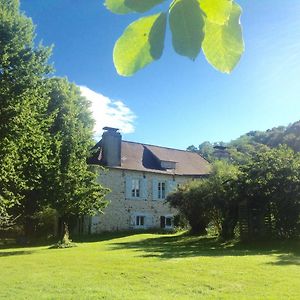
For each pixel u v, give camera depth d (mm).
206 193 23906
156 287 8852
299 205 18938
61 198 23766
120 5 887
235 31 872
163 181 37688
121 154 37062
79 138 25672
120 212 34938
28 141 19344
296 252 15875
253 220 20375
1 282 9906
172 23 884
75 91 28656
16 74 18156
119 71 922
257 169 19766
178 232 32375
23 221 29031
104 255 15633
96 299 7848
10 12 18719
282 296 7648
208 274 10117
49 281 9930
